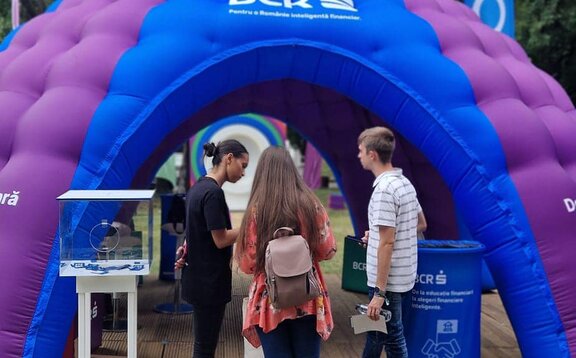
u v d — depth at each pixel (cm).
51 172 396
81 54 434
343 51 468
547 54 1298
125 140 408
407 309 405
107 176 402
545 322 420
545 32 1259
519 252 429
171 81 431
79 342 355
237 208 1702
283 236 306
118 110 412
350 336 540
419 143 472
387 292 364
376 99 477
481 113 458
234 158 370
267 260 302
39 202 390
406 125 473
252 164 1717
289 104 761
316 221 316
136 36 459
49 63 454
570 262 426
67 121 407
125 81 423
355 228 820
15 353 371
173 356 486
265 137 1700
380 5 504
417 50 474
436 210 708
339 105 727
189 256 364
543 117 484
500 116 454
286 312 308
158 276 805
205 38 451
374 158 369
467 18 565
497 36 546
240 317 592
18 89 446
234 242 357
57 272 384
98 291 356
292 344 320
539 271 425
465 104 462
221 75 453
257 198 314
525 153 445
